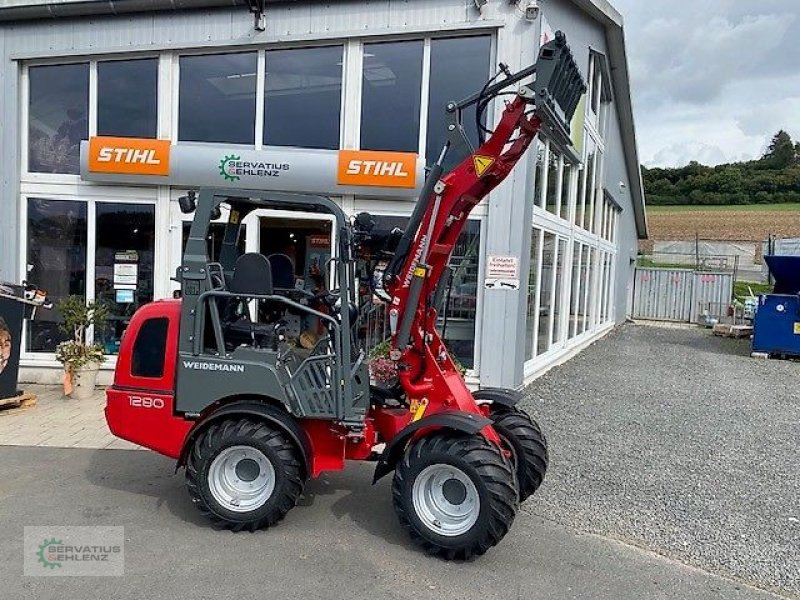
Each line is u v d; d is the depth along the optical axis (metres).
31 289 7.80
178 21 8.81
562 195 11.45
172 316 4.74
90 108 9.10
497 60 8.31
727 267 33.84
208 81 8.95
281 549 4.21
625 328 21.55
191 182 8.66
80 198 8.95
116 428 4.80
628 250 24.03
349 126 8.70
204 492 4.39
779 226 47.91
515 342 8.42
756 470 6.02
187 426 4.68
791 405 8.95
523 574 3.99
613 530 4.66
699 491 5.44
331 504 5.00
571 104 4.71
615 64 14.27
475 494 4.03
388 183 8.35
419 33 8.45
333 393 4.44
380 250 4.98
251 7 8.48
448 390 4.62
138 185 8.85
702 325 24.00
